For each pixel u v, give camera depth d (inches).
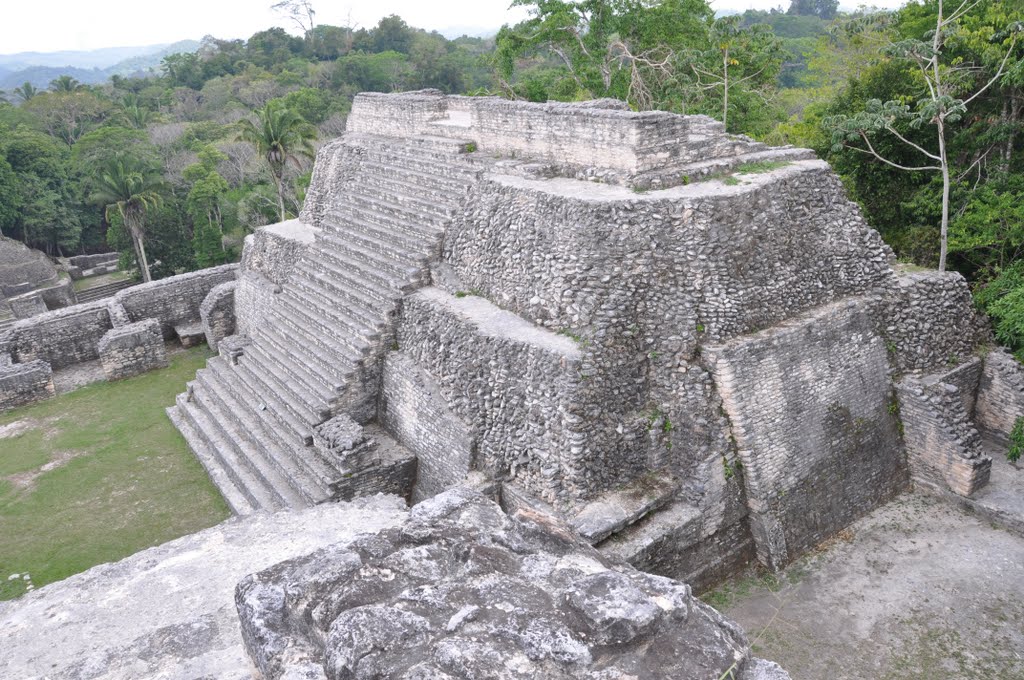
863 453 475.5
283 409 552.4
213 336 824.9
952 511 474.9
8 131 1647.4
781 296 458.3
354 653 176.2
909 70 645.3
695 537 411.8
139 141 1745.8
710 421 419.2
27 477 581.6
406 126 725.9
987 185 601.3
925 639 373.7
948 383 500.1
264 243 764.6
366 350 527.2
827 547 448.8
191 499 536.4
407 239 570.6
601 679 164.6
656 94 1002.7
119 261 1450.5
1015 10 647.8
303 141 1090.7
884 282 506.9
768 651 373.1
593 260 434.3
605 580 186.9
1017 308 474.6
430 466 491.8
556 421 410.9
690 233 438.3
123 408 698.8
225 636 251.9
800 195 487.8
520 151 567.5
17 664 254.5
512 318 472.7
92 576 305.0
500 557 213.8
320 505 358.0
